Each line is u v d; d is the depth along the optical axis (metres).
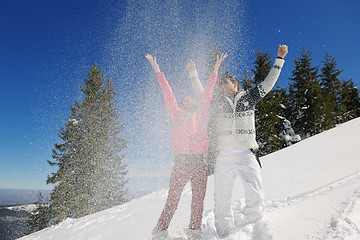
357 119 14.33
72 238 5.35
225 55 3.47
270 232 2.86
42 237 6.20
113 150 22.58
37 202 22.17
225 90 3.37
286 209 3.57
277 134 25.25
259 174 3.16
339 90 33.34
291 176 5.85
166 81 3.51
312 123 27.95
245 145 3.17
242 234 2.88
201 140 3.33
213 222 3.51
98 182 21.36
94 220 6.24
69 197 20.80
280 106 26.34
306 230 2.84
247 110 3.22
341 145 8.67
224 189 3.15
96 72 23.88
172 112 3.42
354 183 4.05
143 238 4.06
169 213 3.29
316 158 7.42
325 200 3.62
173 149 3.36
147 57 3.52
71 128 22.47
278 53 3.18
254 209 3.10
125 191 21.86
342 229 2.70
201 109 3.38
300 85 29.58
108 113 23.14
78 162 21.67
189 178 3.31
